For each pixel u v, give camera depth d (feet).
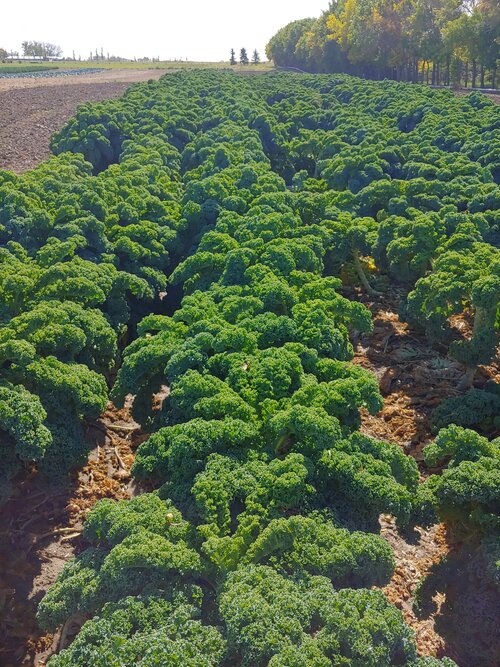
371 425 43.45
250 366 34.53
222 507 26.20
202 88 143.64
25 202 53.31
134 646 20.76
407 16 191.93
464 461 28.43
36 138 113.39
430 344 51.98
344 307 42.52
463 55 171.12
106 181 65.72
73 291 42.29
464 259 44.83
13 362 34.63
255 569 23.16
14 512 33.78
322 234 56.90
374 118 113.91
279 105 134.10
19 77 204.03
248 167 71.56
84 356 40.45
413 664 21.26
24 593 29.48
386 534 33.22
